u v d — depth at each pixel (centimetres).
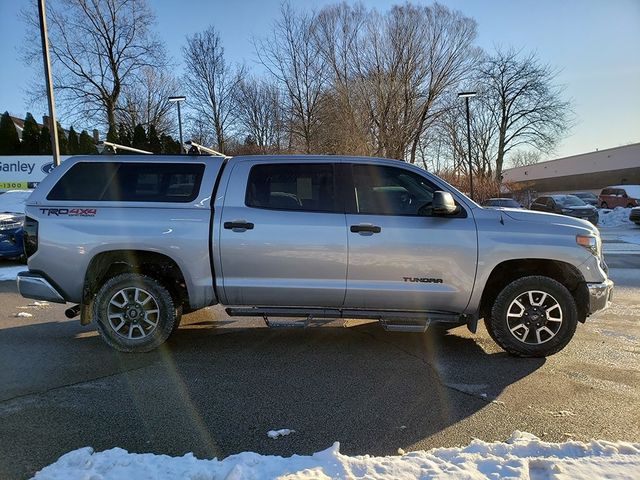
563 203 2436
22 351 507
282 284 480
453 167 4519
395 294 474
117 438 325
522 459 279
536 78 4744
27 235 491
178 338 555
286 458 288
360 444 319
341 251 471
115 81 4147
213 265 482
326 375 441
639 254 1343
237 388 411
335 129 3419
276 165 495
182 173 499
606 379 426
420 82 3484
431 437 328
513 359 481
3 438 324
